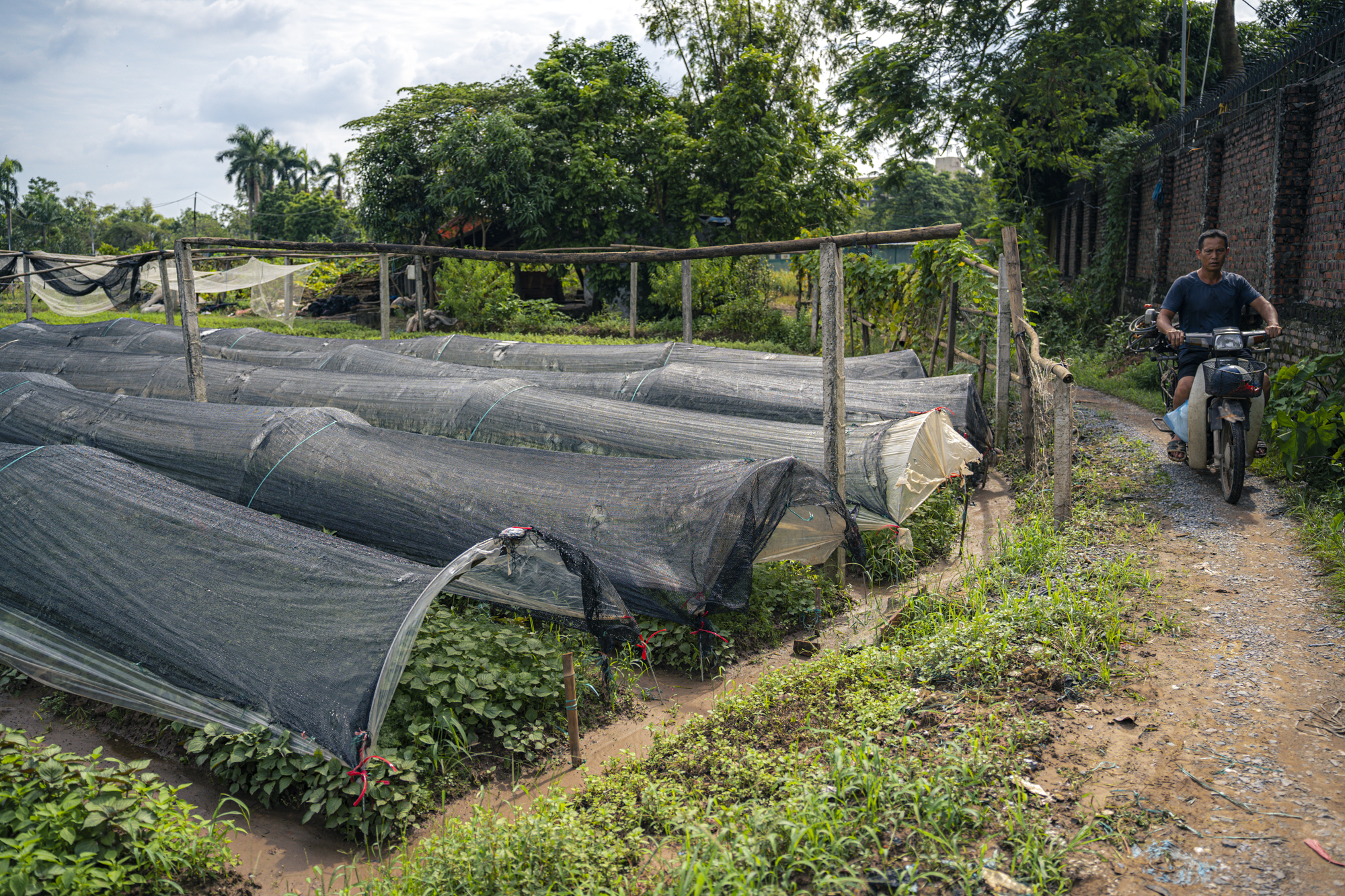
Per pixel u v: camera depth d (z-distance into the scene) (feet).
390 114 93.61
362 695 14.10
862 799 11.71
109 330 58.59
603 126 92.84
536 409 30.25
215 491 25.98
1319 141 30.94
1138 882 9.78
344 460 24.77
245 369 39.42
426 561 22.26
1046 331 58.75
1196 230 46.03
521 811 12.52
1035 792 11.50
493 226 98.43
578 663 17.88
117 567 17.85
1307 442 22.04
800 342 67.67
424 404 32.27
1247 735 12.37
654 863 11.28
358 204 96.43
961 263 38.75
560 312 87.92
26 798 11.94
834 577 23.09
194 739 14.83
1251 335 22.86
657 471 21.93
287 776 14.12
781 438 26.50
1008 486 30.73
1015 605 17.19
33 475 20.57
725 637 19.12
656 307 94.12
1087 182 72.95
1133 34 60.18
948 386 30.94
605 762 15.25
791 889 10.13
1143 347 30.86
